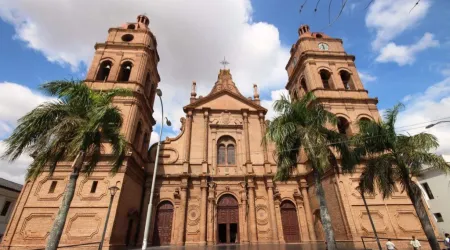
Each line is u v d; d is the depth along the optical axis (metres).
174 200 23.14
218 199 24.05
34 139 10.56
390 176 13.71
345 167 14.27
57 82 11.27
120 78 24.81
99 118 10.88
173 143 26.61
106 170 18.34
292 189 25.20
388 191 13.75
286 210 24.33
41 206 16.80
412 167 13.28
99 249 13.66
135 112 21.95
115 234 16.77
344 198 19.19
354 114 23.77
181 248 17.97
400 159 13.35
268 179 24.67
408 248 17.78
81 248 15.56
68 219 16.42
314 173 13.44
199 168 25.39
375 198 19.48
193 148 26.42
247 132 27.81
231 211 23.80
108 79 23.45
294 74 30.83
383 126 14.04
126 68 26.27
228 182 24.75
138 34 27.59
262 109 29.48
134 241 20.52
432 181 25.62
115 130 12.33
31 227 16.16
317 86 25.48
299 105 14.34
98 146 11.93
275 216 23.25
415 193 13.01
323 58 27.94
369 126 14.13
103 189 17.67
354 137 14.46
